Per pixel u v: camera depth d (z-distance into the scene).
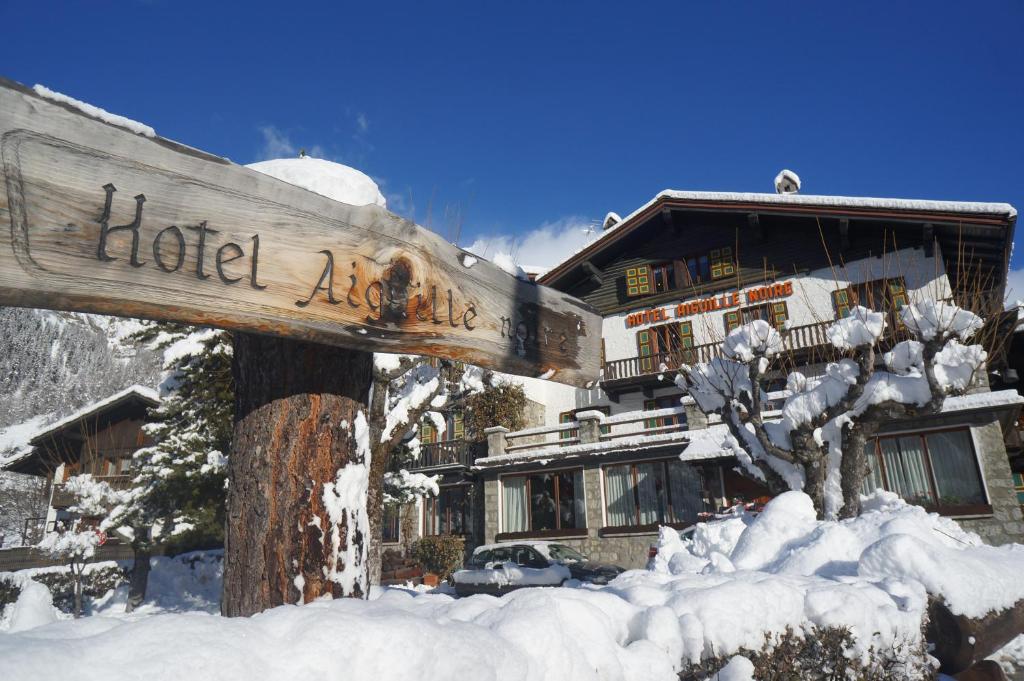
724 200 21.03
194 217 1.46
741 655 2.24
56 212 1.25
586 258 23.64
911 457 14.93
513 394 23.97
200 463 13.23
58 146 1.27
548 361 2.51
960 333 8.01
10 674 0.90
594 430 19.16
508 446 21.25
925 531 4.80
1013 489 13.61
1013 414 14.52
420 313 1.97
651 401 22.59
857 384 8.21
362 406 2.04
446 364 10.04
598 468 18.81
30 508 28.19
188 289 1.43
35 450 23.38
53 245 1.24
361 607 1.52
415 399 9.78
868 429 8.77
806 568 4.74
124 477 20.81
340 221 1.77
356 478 1.94
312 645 1.20
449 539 20.64
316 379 1.91
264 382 1.89
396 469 14.92
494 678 1.42
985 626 3.06
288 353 1.89
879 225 19.08
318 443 1.86
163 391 14.77
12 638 1.04
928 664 2.93
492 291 2.30
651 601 2.48
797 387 9.53
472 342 2.16
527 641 1.62
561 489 19.78
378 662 1.24
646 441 17.81
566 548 14.77
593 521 18.42
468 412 23.70
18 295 1.20
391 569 19.91
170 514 15.13
